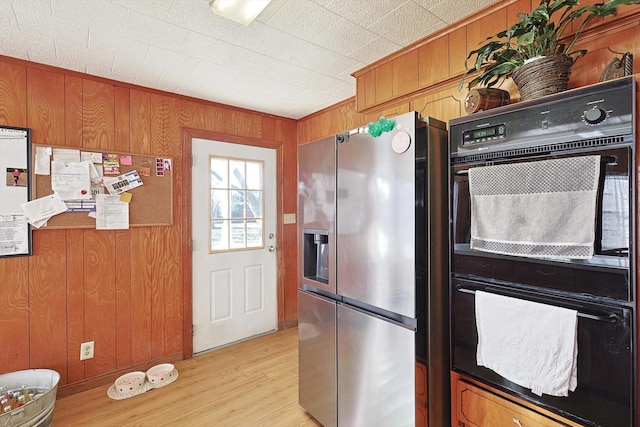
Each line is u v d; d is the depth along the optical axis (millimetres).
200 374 2566
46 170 2193
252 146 3279
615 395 991
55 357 2242
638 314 951
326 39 1924
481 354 1308
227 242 3121
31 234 2148
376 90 2277
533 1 1515
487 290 1297
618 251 980
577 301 1061
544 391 1120
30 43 1908
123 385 2297
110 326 2461
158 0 1531
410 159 1394
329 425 1832
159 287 2693
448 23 1791
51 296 2230
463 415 1396
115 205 2459
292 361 2797
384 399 1513
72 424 1961
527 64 1254
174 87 2627
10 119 2078
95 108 2383
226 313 3104
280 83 2572
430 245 1467
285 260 3529
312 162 1968
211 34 1843
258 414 2062
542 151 1146
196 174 2910
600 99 1019
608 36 1321
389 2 1586
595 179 1019
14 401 1856
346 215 1711
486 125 1309
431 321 1468
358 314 1637
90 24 1721
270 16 1680
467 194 1370
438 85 1929
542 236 1128
